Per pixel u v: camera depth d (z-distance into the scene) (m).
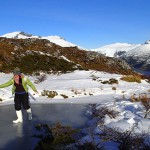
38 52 29.14
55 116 10.96
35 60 26.44
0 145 7.52
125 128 7.86
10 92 15.98
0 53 25.52
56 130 8.06
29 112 10.40
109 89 18.33
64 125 9.39
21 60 25.86
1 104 13.51
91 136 7.48
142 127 7.87
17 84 10.12
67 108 12.68
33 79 20.78
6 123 9.91
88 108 12.55
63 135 7.62
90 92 17.38
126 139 6.71
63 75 23.48
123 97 15.00
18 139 8.03
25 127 9.34
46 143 7.24
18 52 27.88
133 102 12.47
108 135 7.33
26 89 10.28
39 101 14.58
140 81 21.67
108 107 11.23
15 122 9.94
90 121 9.81
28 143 7.68
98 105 12.68
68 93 16.86
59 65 26.22
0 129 9.11
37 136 8.23
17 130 8.98
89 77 22.56
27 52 28.25
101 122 8.97
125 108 10.98
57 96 15.99
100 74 23.88
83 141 7.19
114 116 9.54
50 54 29.92
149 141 6.77
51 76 22.98
